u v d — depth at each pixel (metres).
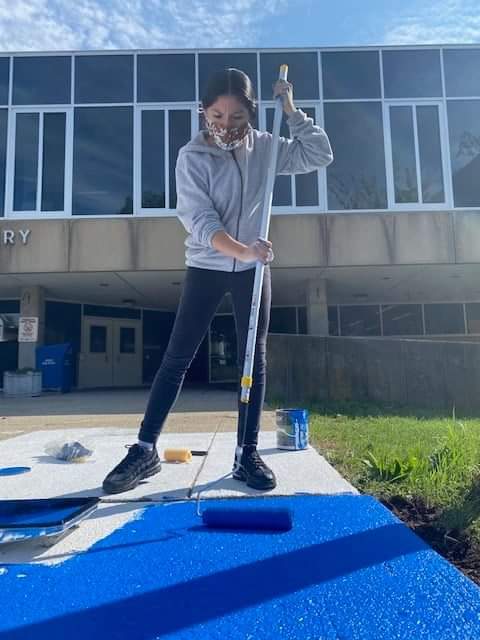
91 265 10.12
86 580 1.44
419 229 10.20
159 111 10.53
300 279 11.41
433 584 1.39
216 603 1.30
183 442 3.78
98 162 10.41
